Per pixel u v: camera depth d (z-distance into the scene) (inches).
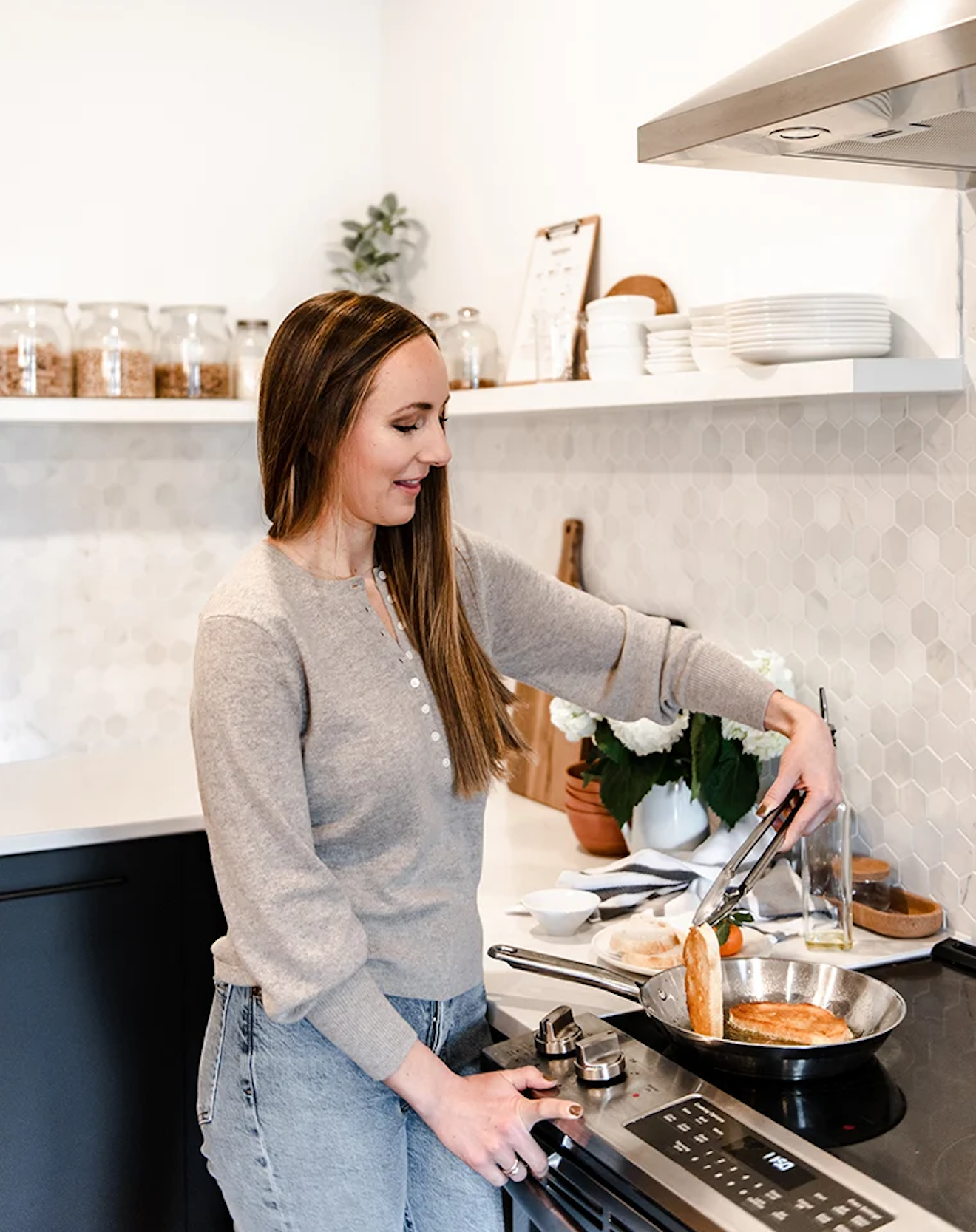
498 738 61.8
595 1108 55.2
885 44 48.0
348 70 129.0
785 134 55.9
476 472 120.3
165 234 122.9
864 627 78.4
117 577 124.3
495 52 111.0
